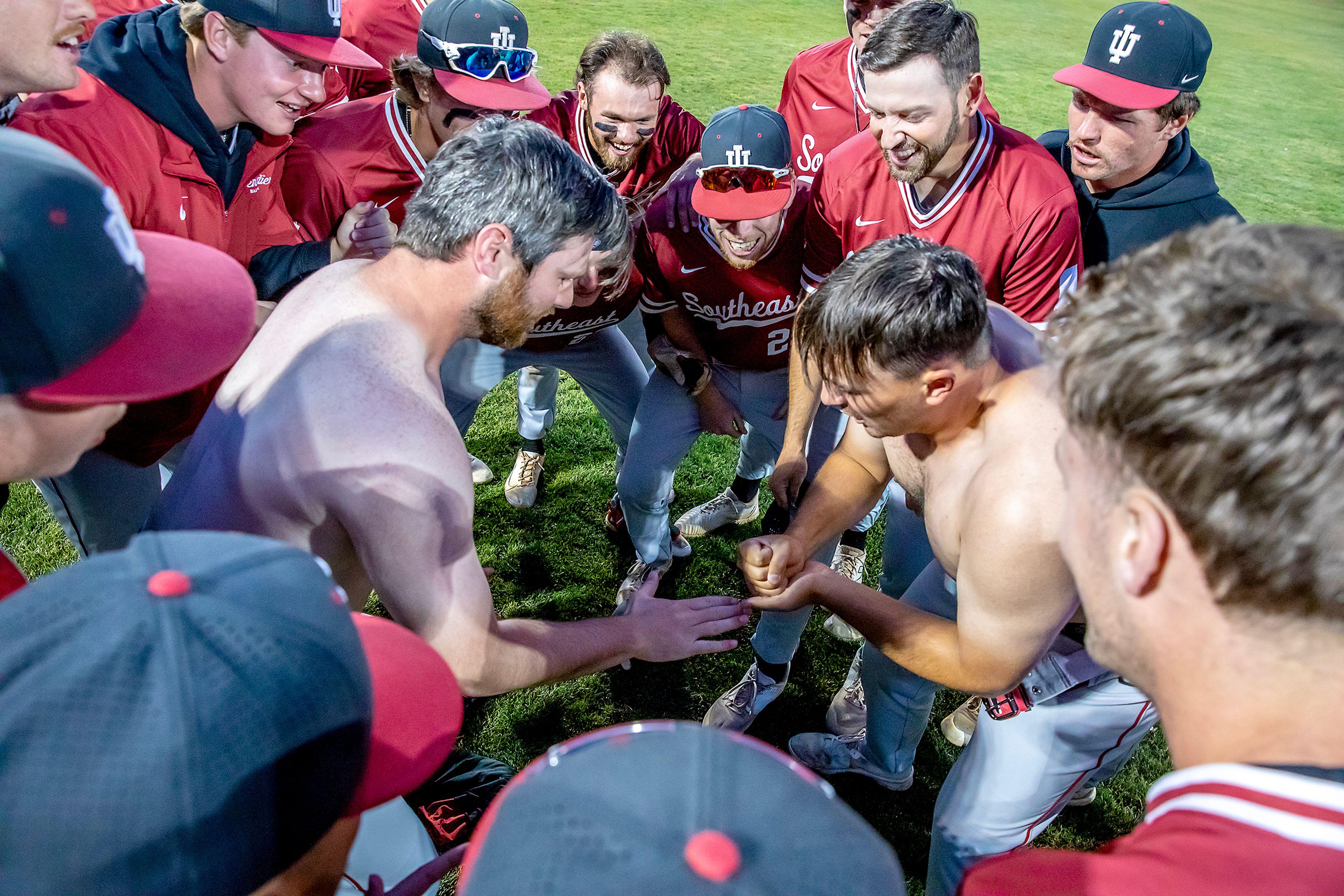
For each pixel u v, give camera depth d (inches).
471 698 104.3
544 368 121.6
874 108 85.7
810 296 59.6
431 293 59.0
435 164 58.6
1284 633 24.0
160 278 49.6
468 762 86.4
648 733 27.3
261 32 77.1
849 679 105.4
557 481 139.5
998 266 93.4
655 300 104.2
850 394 58.6
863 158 96.2
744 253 95.8
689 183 97.1
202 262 52.9
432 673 47.0
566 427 151.9
